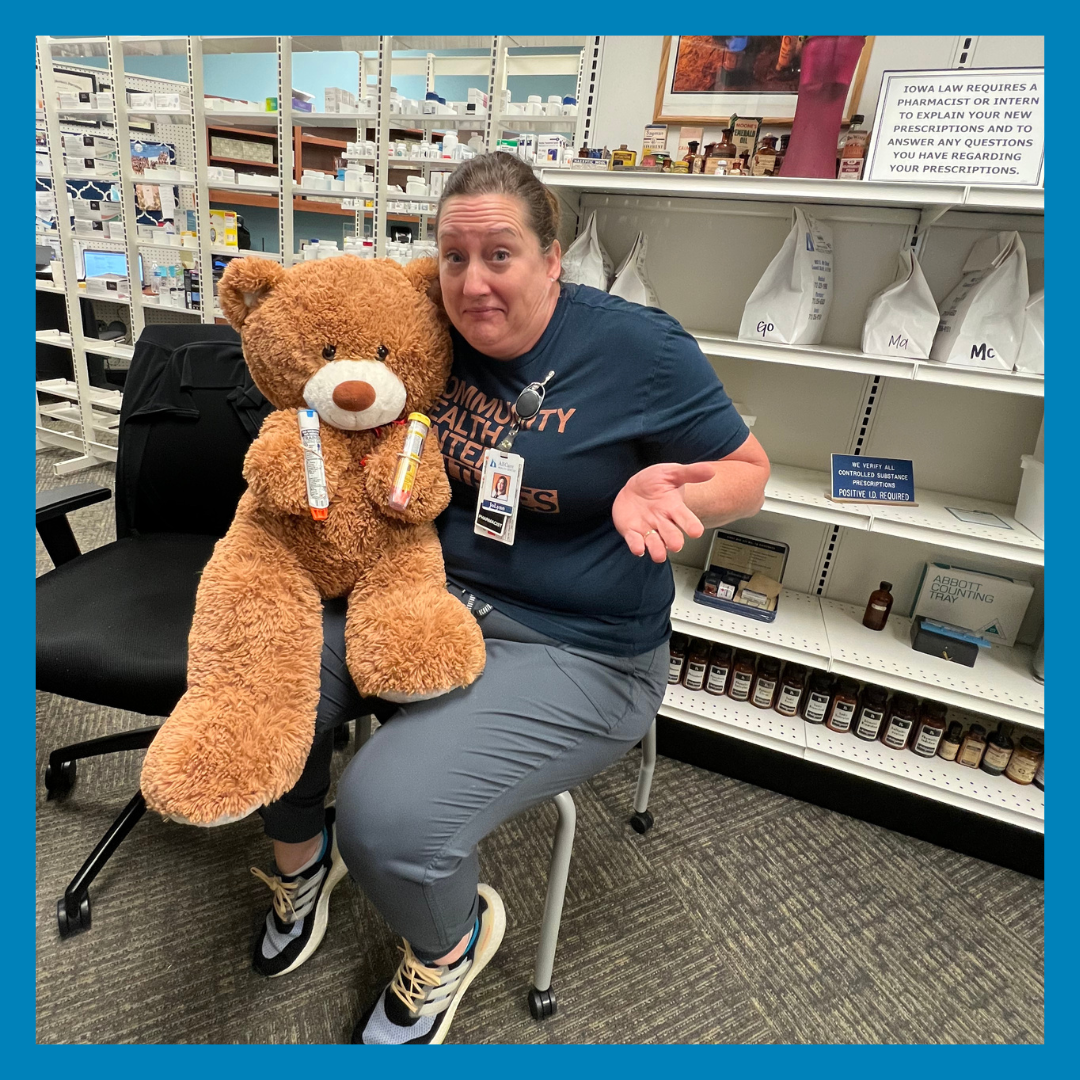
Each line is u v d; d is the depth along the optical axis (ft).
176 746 2.67
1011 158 4.19
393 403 3.05
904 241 5.23
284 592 3.05
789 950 4.36
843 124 5.10
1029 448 5.32
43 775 5.10
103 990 3.75
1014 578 5.54
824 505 4.99
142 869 4.46
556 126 13.56
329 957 4.05
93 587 4.14
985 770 5.17
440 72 17.25
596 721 3.30
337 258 3.15
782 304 4.92
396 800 2.86
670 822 5.31
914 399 5.54
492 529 3.21
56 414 12.05
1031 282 4.95
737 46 5.27
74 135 11.05
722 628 5.41
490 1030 3.75
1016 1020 4.04
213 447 4.77
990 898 4.86
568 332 3.17
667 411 3.11
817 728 5.55
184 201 12.65
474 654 3.05
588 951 4.23
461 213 2.83
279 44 9.71
